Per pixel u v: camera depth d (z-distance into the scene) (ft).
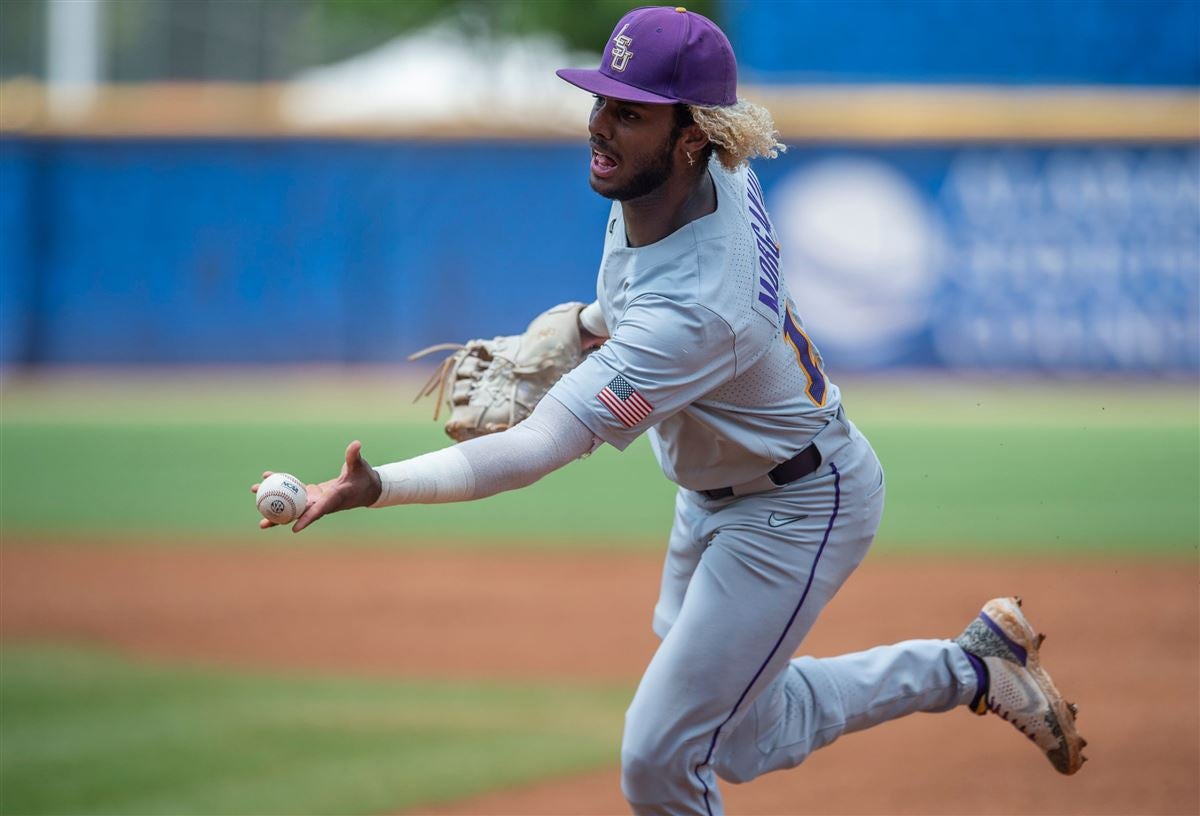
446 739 65.00
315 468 129.39
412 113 218.59
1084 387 175.42
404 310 186.50
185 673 75.92
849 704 43.29
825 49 184.03
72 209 188.34
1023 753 64.08
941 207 176.96
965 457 133.28
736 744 42.11
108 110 187.11
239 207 186.80
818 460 39.55
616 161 36.65
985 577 92.17
